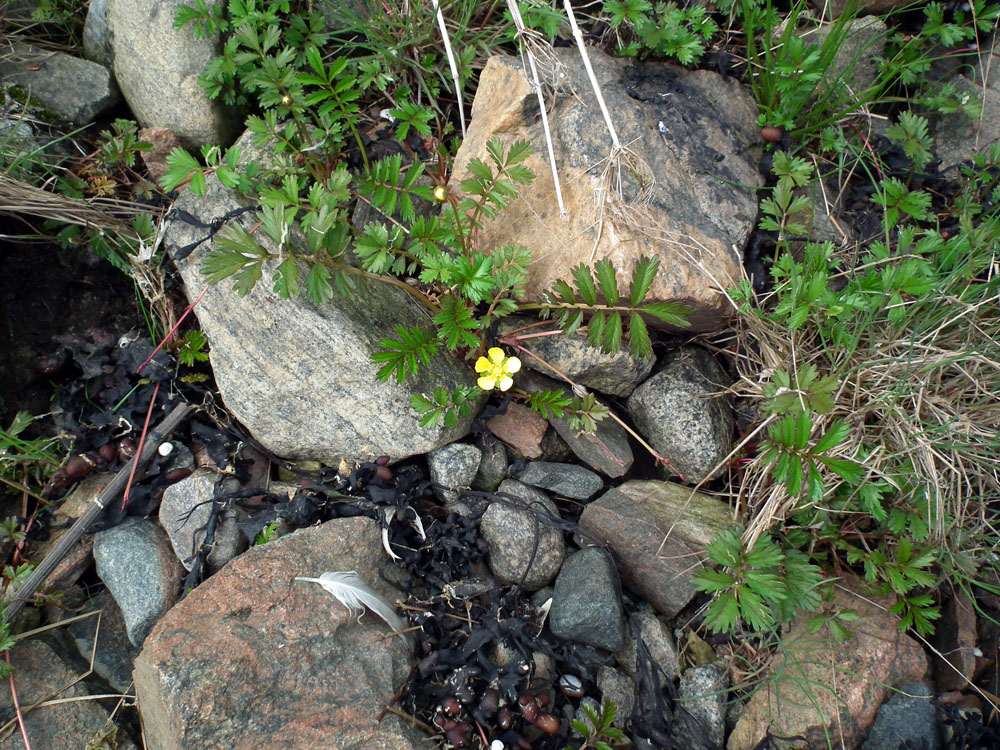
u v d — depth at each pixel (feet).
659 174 1.35
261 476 1.34
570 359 1.35
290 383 1.28
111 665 1.21
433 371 1.33
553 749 1.15
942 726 1.21
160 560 1.24
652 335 1.43
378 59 1.56
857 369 1.32
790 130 1.49
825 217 1.49
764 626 1.11
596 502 1.33
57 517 1.31
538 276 1.31
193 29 1.47
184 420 1.37
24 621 1.22
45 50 1.60
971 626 1.26
